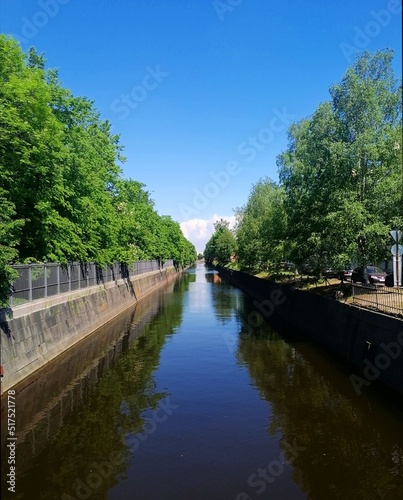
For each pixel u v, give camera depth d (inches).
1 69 585.0
